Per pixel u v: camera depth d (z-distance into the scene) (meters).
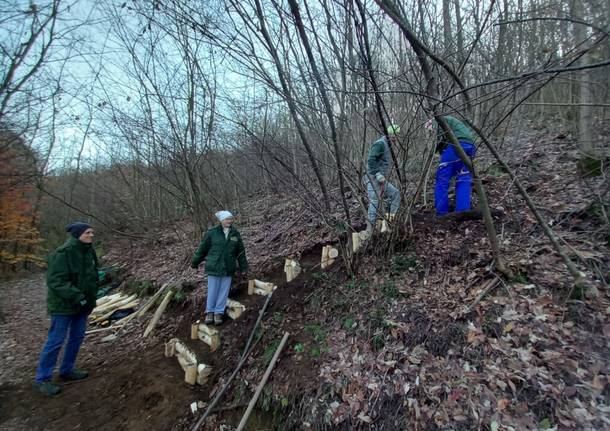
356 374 3.04
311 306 4.11
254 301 4.82
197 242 7.53
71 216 13.93
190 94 6.76
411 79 3.50
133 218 10.60
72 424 3.56
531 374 2.44
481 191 3.00
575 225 3.51
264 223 7.45
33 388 4.14
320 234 5.73
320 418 2.89
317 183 5.27
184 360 4.18
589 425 2.09
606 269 2.96
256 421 3.23
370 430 2.63
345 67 3.33
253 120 4.61
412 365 2.88
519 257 3.35
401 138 3.88
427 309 3.27
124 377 4.21
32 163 8.86
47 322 6.77
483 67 4.11
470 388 2.53
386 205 4.38
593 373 2.33
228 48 3.32
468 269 3.50
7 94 6.46
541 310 2.82
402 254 4.03
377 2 2.33
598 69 3.06
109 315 6.34
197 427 3.28
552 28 3.56
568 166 4.63
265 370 3.58
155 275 7.32
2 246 13.60
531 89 3.68
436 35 3.44
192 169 7.26
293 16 3.07
